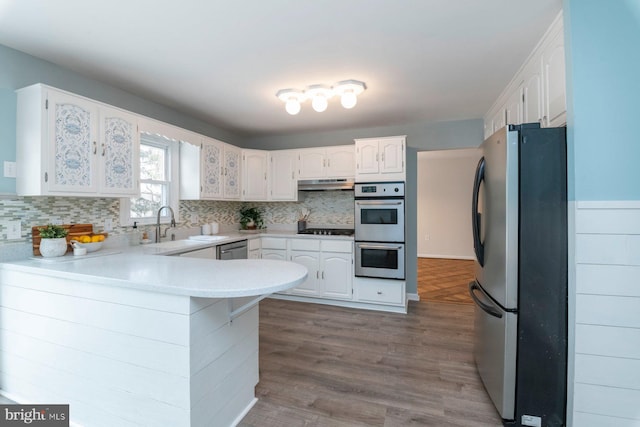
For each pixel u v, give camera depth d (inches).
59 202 90.0
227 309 64.9
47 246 80.7
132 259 79.7
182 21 69.7
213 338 60.6
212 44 79.9
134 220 115.9
